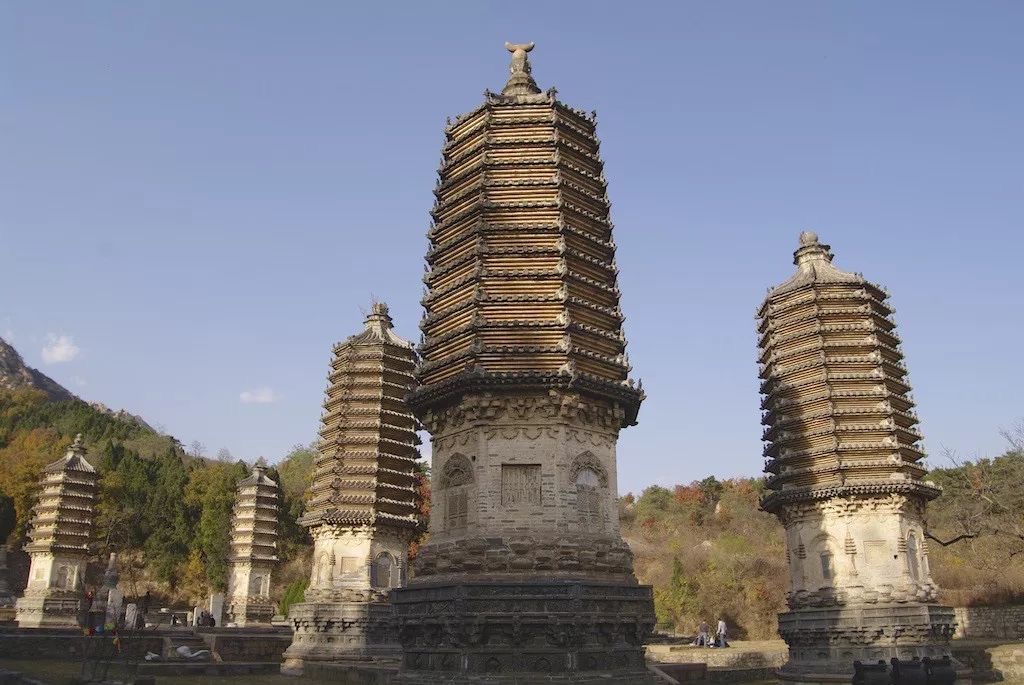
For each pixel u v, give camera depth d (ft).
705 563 350.02
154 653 169.78
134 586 378.12
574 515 113.19
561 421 115.24
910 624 152.87
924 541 167.02
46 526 259.80
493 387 115.03
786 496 169.17
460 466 118.11
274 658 189.98
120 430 558.97
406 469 191.21
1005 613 218.38
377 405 191.72
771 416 184.55
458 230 131.75
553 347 118.21
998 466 261.85
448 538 116.78
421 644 112.27
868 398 171.53
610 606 109.81
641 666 112.37
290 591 287.07
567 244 125.80
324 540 180.75
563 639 104.68
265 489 275.59
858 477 165.48
